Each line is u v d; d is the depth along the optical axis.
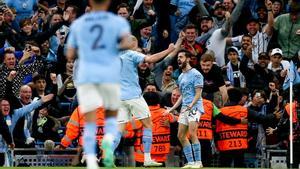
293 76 39.22
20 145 37.53
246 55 42.62
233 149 36.62
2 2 46.22
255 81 41.66
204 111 34.84
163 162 36.78
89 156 21.27
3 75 39.44
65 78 41.50
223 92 37.97
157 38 45.50
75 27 21.70
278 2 45.69
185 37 42.81
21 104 38.44
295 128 34.75
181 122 34.16
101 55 21.45
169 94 38.06
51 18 45.28
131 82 32.50
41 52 43.66
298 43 44.06
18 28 45.66
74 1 47.16
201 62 38.28
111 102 21.75
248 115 36.56
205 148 36.09
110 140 21.28
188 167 32.69
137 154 36.38
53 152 36.94
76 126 36.22
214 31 44.28
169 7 46.00
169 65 40.84
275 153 37.12
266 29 44.28
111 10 46.75
